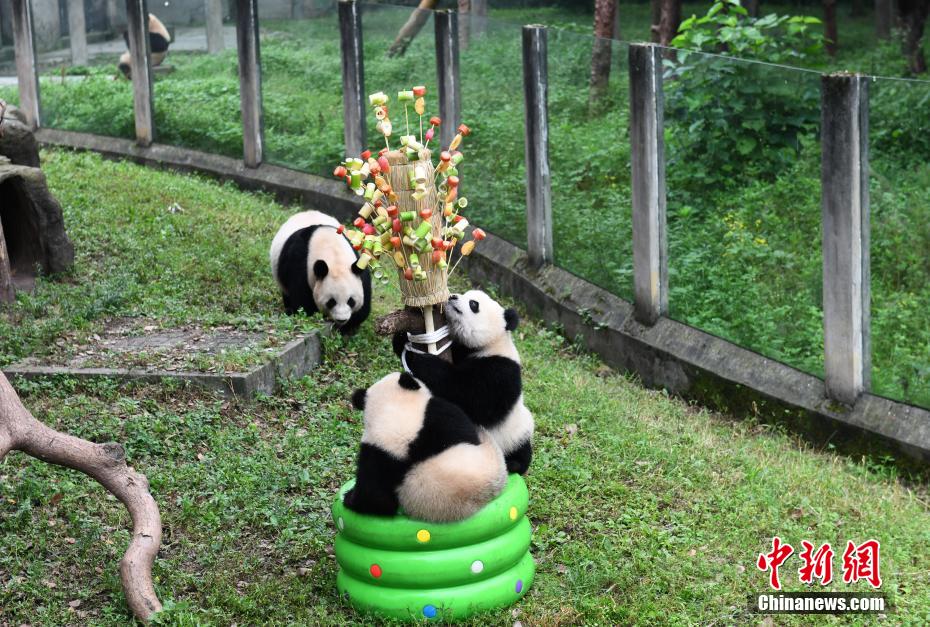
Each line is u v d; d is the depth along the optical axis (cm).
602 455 729
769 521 654
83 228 1104
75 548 588
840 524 660
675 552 614
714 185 877
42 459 540
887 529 655
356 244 523
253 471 677
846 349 775
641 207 918
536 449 729
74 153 1516
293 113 1356
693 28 1194
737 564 608
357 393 536
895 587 585
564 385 855
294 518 631
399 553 530
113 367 791
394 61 1248
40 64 1622
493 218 1142
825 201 771
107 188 1259
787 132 818
